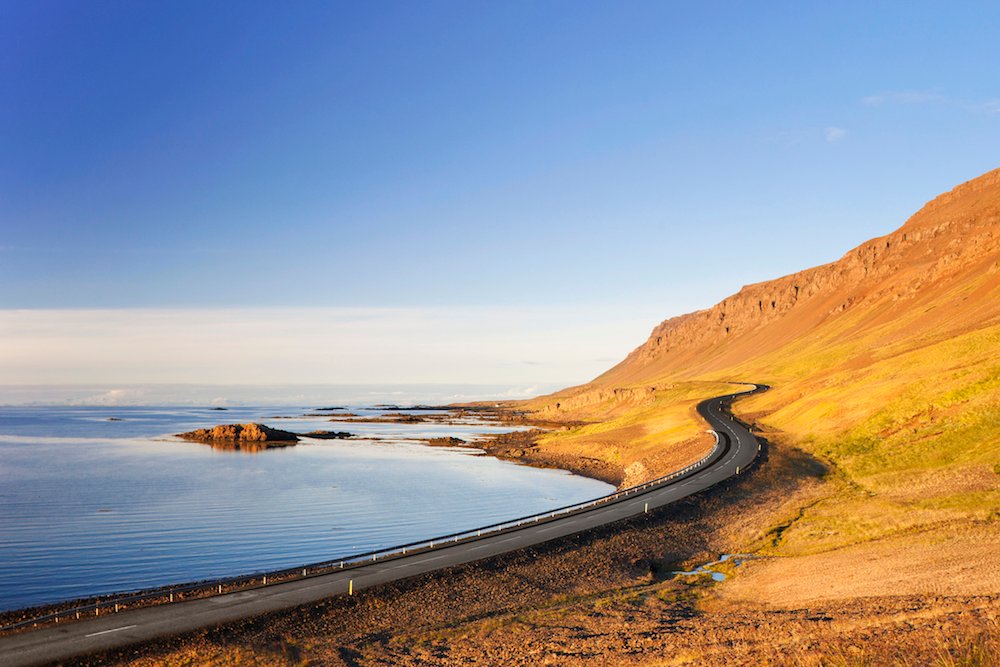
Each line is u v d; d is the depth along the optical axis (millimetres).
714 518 58656
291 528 70188
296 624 34375
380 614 36406
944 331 125000
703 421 119250
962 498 49469
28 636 31453
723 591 39750
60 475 112625
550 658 28453
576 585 42781
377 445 173375
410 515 78375
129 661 29156
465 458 141750
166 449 162125
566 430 176000
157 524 72062
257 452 155250
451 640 32656
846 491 62969
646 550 50156
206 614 34625
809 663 20344
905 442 72375
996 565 33375
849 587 35188
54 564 55000
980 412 69625
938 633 21500
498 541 50062
